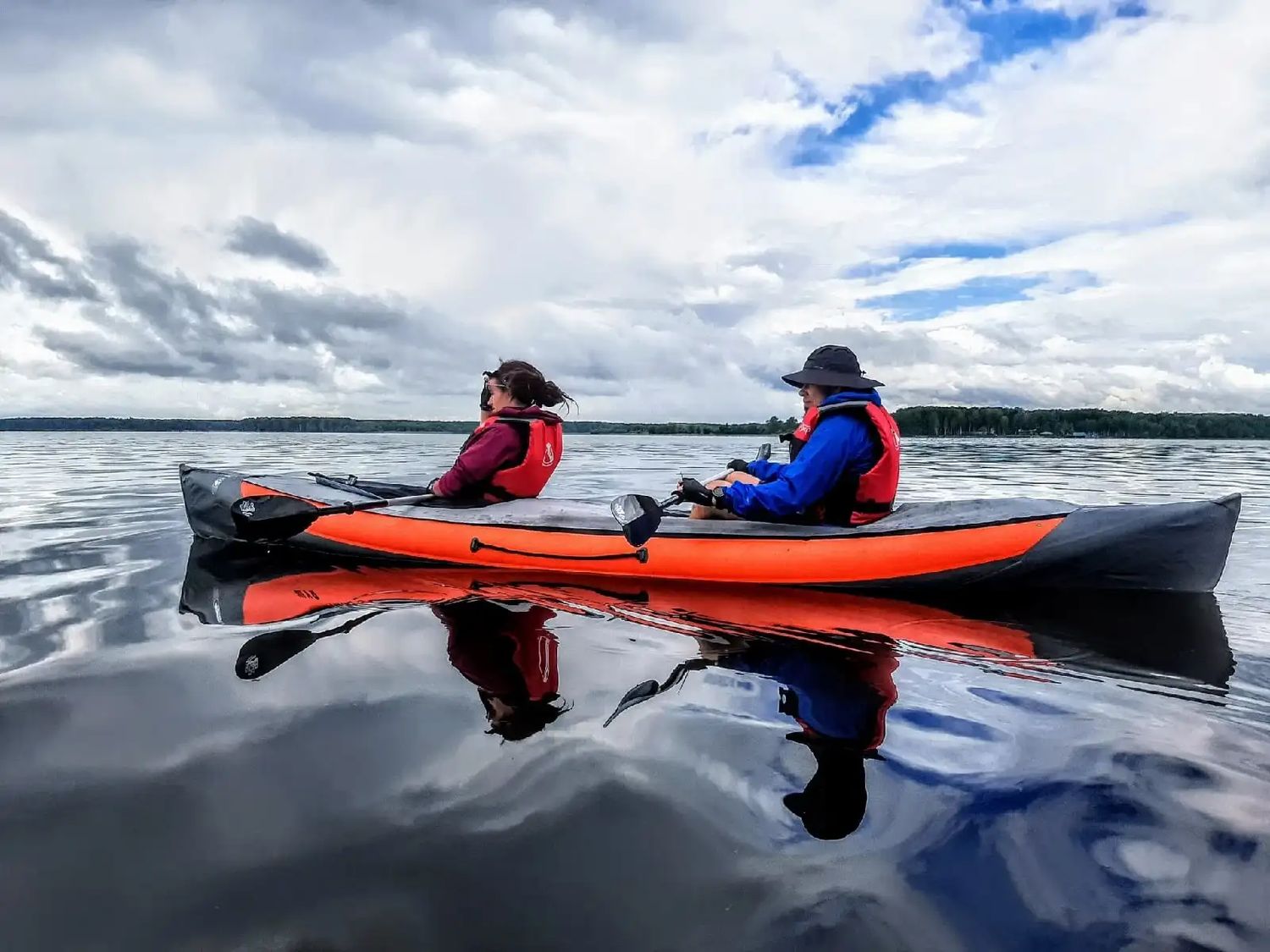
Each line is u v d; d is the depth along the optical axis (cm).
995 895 126
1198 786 162
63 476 936
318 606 316
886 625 290
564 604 321
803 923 119
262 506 425
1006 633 280
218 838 140
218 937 115
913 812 151
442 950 112
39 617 295
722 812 150
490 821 146
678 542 376
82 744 178
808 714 200
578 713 199
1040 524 342
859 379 373
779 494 363
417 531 419
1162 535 329
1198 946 114
